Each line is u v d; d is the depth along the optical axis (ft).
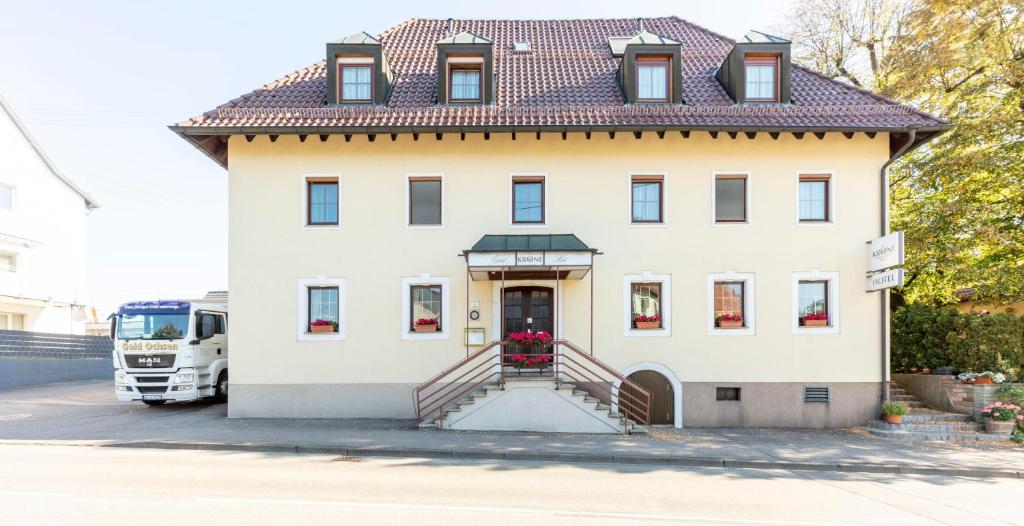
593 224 49.65
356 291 49.16
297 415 48.42
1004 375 47.09
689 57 59.93
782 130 46.85
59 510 24.02
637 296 49.83
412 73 55.93
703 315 49.21
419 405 48.34
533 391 44.34
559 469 33.47
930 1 57.67
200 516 23.38
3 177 92.48
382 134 49.44
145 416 49.16
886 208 49.52
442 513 24.29
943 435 44.42
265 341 48.83
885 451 39.68
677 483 30.76
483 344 48.80
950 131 55.52
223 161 53.88
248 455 35.83
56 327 103.30
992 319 48.85
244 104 50.01
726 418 48.57
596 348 49.03
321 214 50.24
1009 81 55.21
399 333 48.93
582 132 49.14
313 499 25.98
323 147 49.75
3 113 92.22
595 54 60.39
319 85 54.03
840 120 48.29
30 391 68.90
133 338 51.72
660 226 49.57
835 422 48.55
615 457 36.22
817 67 75.05
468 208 49.57
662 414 48.75
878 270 47.62
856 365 48.96
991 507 27.84
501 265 44.24
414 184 50.37
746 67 52.01
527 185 50.42
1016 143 53.72
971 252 58.80
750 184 49.78
